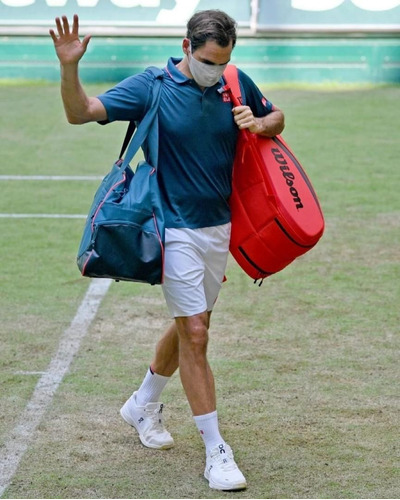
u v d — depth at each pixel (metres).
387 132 35.84
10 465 11.47
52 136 35.41
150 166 10.95
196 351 11.07
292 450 11.91
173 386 14.05
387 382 14.16
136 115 10.92
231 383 14.05
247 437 12.27
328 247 21.92
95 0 45.00
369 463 11.55
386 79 45.91
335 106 40.91
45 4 45.47
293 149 32.84
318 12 45.28
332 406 13.27
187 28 10.69
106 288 18.89
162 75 10.92
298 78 45.91
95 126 37.53
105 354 15.30
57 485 10.97
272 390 13.81
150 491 10.87
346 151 32.66
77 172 29.67
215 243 11.28
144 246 10.55
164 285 11.09
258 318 17.12
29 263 20.50
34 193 26.91
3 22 45.66
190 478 11.21
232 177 11.41
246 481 11.09
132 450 11.95
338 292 18.69
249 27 45.44
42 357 15.12
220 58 10.40
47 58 46.09
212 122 10.88
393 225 23.75
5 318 17.00
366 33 45.38
